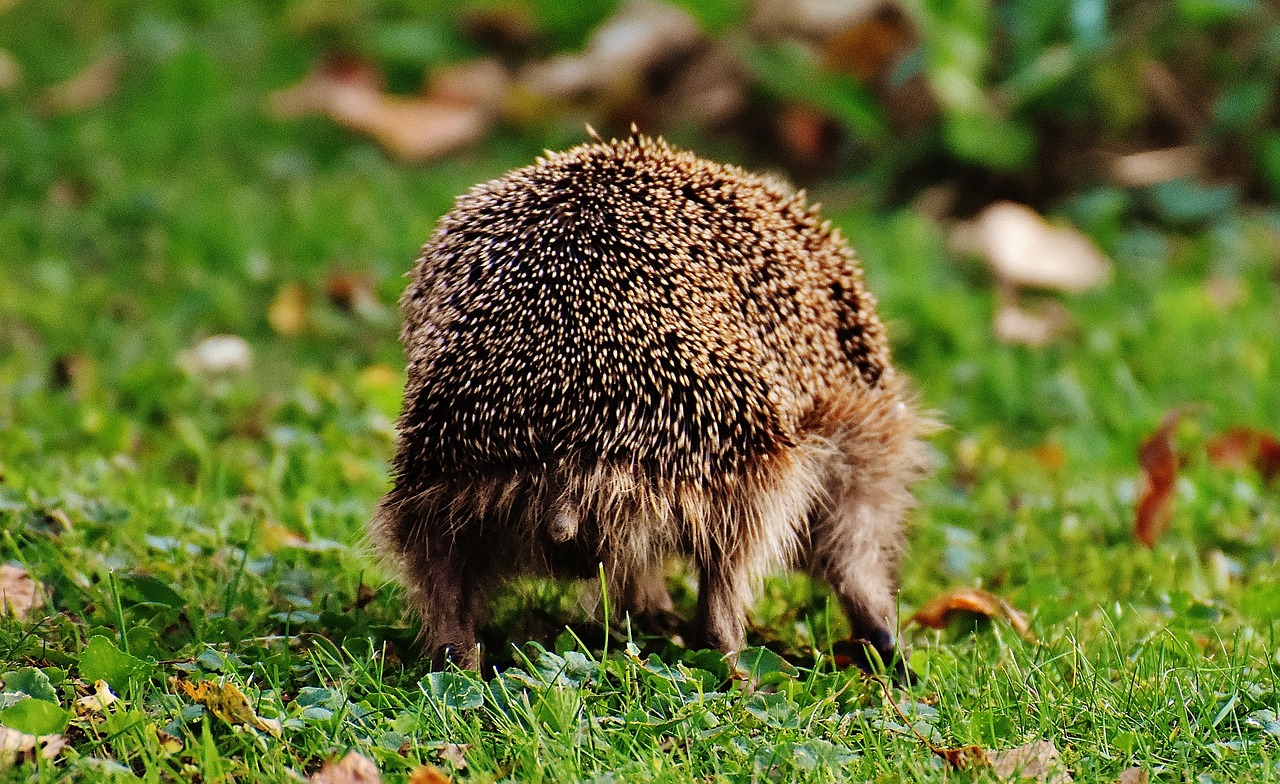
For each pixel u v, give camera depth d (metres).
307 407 12.38
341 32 21.70
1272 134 17.61
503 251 7.74
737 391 7.82
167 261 15.62
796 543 8.65
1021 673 7.93
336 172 18.66
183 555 9.12
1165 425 10.36
